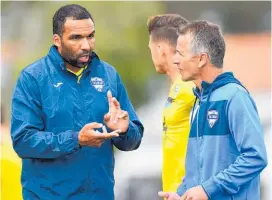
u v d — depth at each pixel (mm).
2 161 20688
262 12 75500
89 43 17453
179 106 18906
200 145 16641
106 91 17938
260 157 16062
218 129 16406
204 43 16719
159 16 19953
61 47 17594
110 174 18031
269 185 38469
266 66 62688
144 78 45469
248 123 16156
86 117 17641
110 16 44750
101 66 18078
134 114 18453
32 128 17391
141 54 45156
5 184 20703
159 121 45625
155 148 42156
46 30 48969
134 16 45094
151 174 39938
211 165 16453
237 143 16219
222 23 74688
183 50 16859
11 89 47906
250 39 69750
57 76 17656
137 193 39531
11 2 53656
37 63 17812
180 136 18984
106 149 17891
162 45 19750
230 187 16172
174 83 19141
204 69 16781
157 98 46656
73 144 17047
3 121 24641
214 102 16484
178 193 17125
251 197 16578
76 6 17547
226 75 16609
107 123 17312
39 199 17672
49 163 17594
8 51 50250
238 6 74562
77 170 17609
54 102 17547
